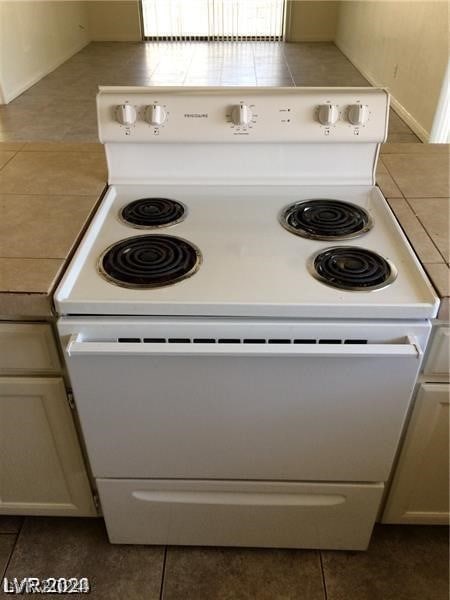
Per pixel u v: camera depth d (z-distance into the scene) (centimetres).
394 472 125
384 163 147
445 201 127
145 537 138
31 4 497
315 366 100
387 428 110
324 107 123
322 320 97
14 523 151
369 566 140
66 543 146
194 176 136
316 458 116
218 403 107
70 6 607
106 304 95
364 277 101
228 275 103
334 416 108
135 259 107
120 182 137
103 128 127
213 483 123
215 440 113
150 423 111
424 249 107
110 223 121
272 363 100
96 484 125
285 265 106
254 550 144
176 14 682
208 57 607
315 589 136
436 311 95
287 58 609
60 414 116
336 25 680
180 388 104
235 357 99
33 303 96
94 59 603
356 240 114
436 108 365
